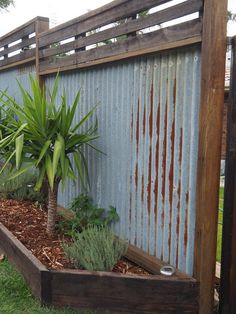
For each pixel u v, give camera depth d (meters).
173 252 3.24
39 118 3.74
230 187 2.79
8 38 6.77
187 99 3.03
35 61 5.84
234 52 2.69
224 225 2.86
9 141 3.81
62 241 3.89
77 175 4.73
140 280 2.96
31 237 4.03
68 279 3.08
